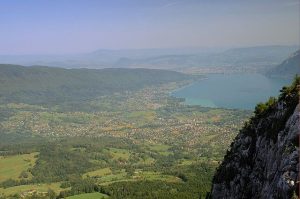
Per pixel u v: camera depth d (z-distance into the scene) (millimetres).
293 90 77062
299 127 63375
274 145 71750
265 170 72625
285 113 73750
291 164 59406
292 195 55875
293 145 62406
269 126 78812
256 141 82625
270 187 65000
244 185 80938
